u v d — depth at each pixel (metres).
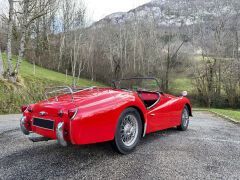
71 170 3.42
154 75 38.31
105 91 4.33
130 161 3.77
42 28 43.12
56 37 44.62
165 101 5.28
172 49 38.47
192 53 37.44
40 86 18.83
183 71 37.28
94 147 4.46
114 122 3.82
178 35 39.66
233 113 12.36
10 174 3.28
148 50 40.50
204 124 7.68
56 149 4.37
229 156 4.11
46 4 17.80
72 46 40.75
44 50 41.91
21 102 15.04
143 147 4.54
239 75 31.86
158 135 5.58
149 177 3.20
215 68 33.09
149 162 3.74
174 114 5.52
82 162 3.72
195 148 4.53
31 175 3.25
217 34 35.16
